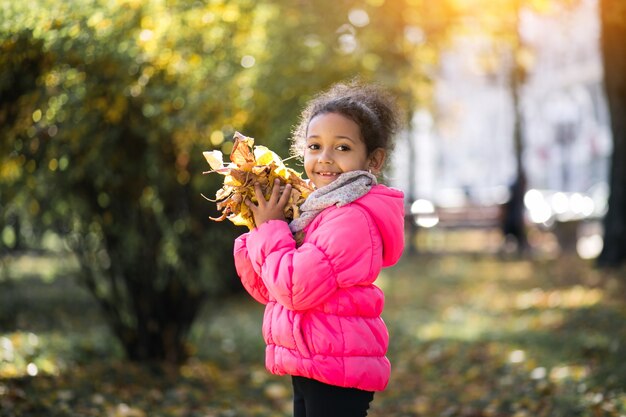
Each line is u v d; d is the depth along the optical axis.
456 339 8.73
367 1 9.99
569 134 35.78
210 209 7.62
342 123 2.84
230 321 9.62
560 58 37.03
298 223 2.83
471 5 11.55
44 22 4.59
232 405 5.78
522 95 18.98
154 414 5.25
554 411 5.38
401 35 10.49
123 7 4.98
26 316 8.59
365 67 9.45
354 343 2.75
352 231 2.74
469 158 42.22
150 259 6.55
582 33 34.84
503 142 41.00
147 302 6.60
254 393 6.25
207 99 5.73
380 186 2.88
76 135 5.45
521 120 19.34
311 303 2.71
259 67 7.62
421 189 36.84
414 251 19.03
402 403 6.12
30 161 5.77
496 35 12.58
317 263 2.68
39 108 5.16
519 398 5.88
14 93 5.02
